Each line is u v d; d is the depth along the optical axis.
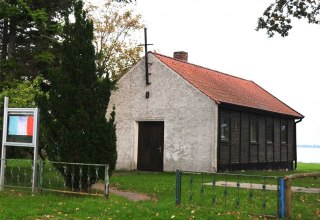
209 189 13.80
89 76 12.68
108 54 33.78
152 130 22.72
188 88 21.39
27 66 18.25
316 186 15.23
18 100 15.86
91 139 12.26
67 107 12.38
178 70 22.58
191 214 9.23
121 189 14.34
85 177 12.24
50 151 12.43
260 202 11.25
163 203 10.75
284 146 28.03
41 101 12.62
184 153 21.22
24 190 12.78
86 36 12.84
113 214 9.23
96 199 11.23
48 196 11.68
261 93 29.28
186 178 17.78
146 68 22.72
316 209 10.35
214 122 20.44
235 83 27.52
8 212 9.20
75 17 12.88
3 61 17.34
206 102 20.75
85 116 12.14
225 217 8.94
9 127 13.18
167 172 21.33
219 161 20.73
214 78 25.48
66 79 12.46
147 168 22.58
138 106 23.11
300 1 17.94
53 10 18.84
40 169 12.33
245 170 23.23
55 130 12.39
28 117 12.92
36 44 18.62
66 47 12.73
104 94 12.75
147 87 22.89
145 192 13.58
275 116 26.81
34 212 9.28
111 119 12.72
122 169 23.27
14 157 17.88
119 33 34.94
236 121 22.70
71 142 12.09
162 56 23.47
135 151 23.11
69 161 12.18
